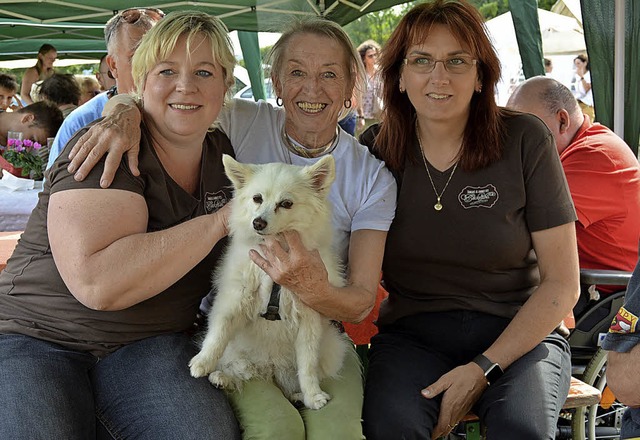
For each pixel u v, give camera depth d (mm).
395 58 2650
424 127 2637
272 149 2707
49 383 2049
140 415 2090
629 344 1830
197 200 2432
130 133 2238
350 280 2486
